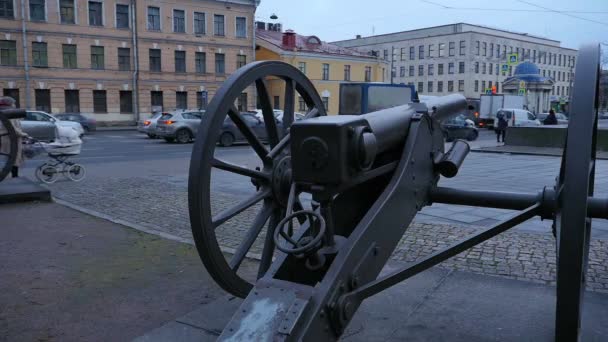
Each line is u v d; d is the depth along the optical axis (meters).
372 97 24.42
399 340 3.25
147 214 7.15
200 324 3.51
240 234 5.93
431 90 78.50
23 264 4.85
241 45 43.84
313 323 2.04
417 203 3.08
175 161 15.02
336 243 2.41
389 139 2.82
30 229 6.23
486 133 35.59
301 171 2.13
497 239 5.51
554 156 16.27
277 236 2.24
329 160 2.06
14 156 8.15
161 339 3.31
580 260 2.07
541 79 57.34
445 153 3.45
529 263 4.68
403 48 81.62
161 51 40.41
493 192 3.19
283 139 3.54
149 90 40.22
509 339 3.24
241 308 2.10
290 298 2.09
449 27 76.31
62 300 3.96
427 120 3.22
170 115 23.31
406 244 5.39
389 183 2.78
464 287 4.11
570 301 2.10
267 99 3.58
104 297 4.02
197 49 41.84
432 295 3.95
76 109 37.81
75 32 37.00
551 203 2.86
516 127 19.45
